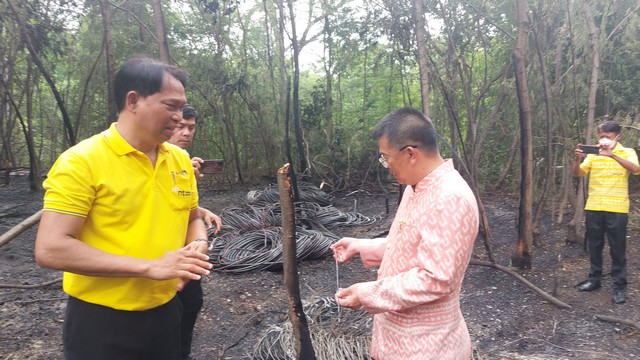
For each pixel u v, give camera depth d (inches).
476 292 176.2
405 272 67.4
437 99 333.1
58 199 60.1
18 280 189.2
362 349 122.3
